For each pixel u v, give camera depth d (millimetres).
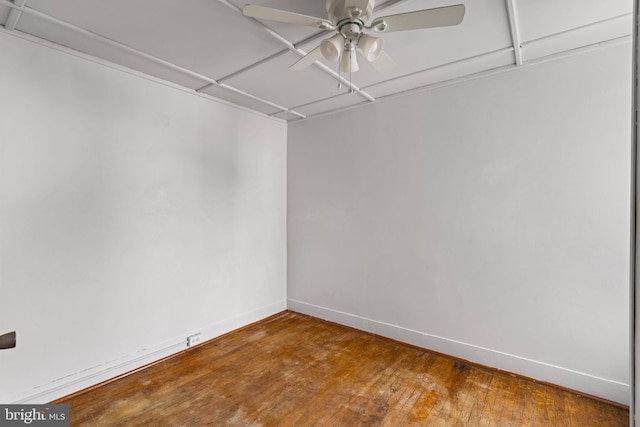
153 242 2689
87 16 1846
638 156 1271
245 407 2102
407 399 2180
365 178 3291
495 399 2168
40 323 2096
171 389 2297
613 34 1992
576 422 1933
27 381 2041
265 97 3143
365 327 3322
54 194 2152
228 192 3293
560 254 2281
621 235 2080
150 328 2670
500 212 2518
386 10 1774
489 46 2152
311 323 3570
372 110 3229
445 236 2793
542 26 1913
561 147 2264
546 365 2340
